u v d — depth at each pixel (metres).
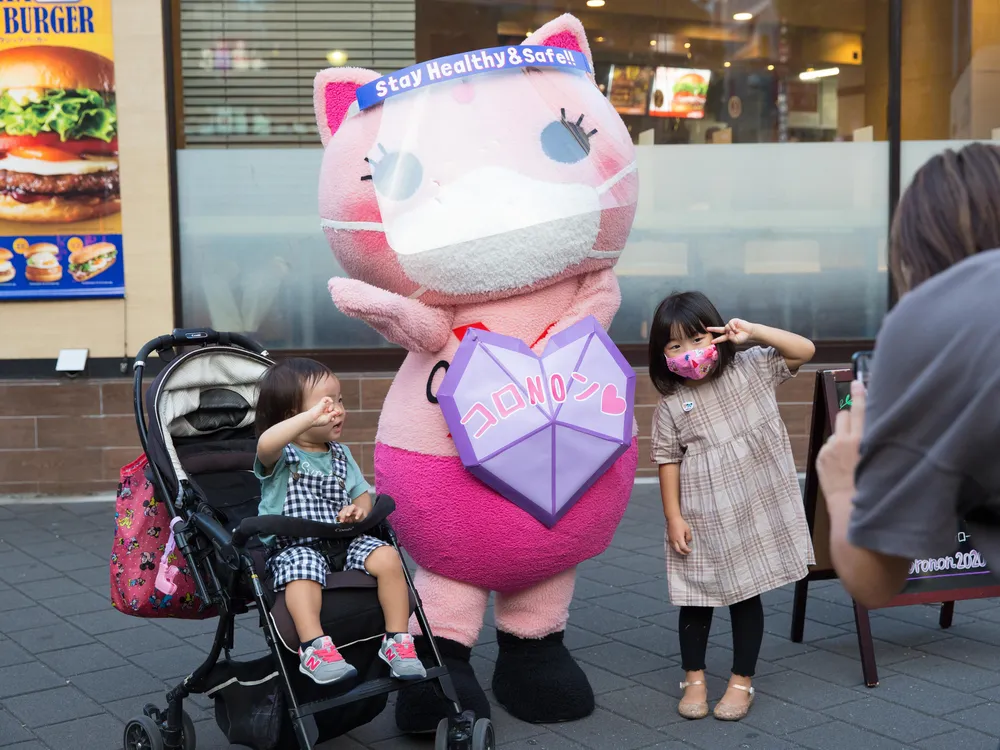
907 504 1.64
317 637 3.16
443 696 3.36
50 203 7.43
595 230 3.67
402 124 3.62
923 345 1.62
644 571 5.90
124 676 4.50
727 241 8.02
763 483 3.96
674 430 4.01
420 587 3.89
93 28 7.36
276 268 7.71
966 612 5.18
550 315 3.77
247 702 3.38
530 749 3.72
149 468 3.75
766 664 4.52
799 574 3.96
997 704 4.05
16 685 4.40
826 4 7.96
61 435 7.46
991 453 1.60
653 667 4.51
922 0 7.97
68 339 7.53
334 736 3.46
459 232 3.49
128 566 3.77
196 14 7.54
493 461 3.53
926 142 8.09
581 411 3.63
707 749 3.71
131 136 7.45
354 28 7.61
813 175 8.05
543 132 3.61
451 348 3.71
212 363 3.99
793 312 8.11
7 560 6.20
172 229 7.57
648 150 7.93
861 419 1.84
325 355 7.73
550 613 3.96
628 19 7.82
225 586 3.45
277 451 3.35
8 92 7.33
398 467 3.73
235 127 7.63
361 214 3.63
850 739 3.77
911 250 1.80
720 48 7.93
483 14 7.70
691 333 3.86
